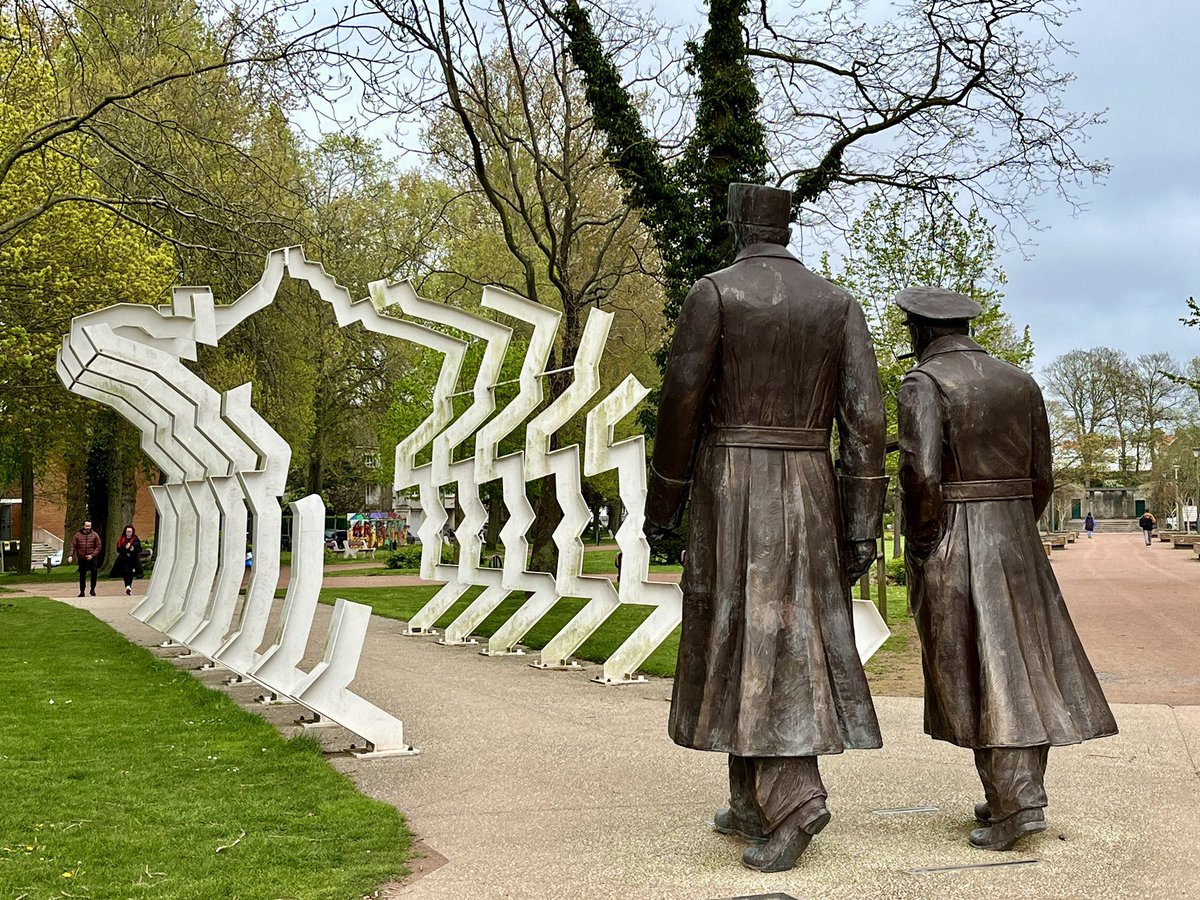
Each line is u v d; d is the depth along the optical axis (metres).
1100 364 71.50
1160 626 15.86
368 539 55.12
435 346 13.25
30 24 13.09
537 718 9.03
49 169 19.06
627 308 27.31
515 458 13.34
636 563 11.52
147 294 20.62
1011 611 5.05
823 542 4.86
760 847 4.70
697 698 4.84
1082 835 5.11
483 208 27.78
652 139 18.08
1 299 19.56
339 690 7.54
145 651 13.69
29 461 36.22
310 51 13.01
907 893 4.30
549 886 4.51
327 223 22.50
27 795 6.18
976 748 4.98
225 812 5.83
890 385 21.16
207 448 11.23
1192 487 60.34
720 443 4.90
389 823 5.59
